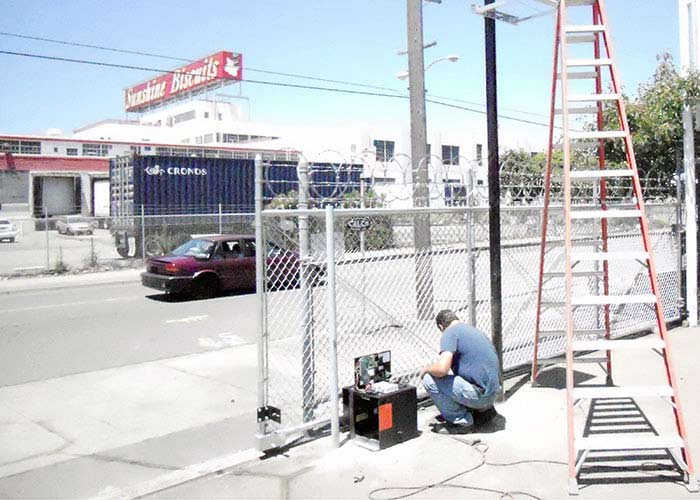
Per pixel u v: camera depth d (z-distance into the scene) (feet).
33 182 157.48
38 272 68.85
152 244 76.23
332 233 16.71
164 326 37.29
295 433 17.51
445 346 17.17
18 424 19.93
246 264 50.80
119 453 17.29
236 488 14.49
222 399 22.21
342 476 14.92
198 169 81.20
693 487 13.66
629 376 22.31
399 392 16.85
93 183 130.52
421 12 31.76
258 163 16.48
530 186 24.58
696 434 16.79
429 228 21.01
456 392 17.15
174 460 16.63
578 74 19.63
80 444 18.08
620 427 17.51
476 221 23.06
